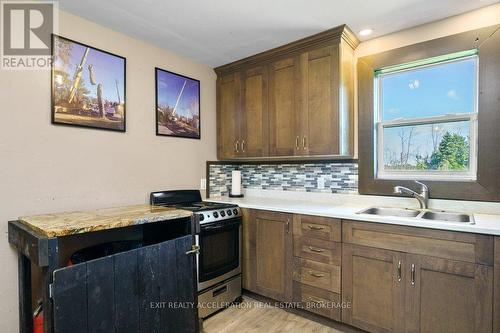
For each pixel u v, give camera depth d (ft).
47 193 6.25
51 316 4.32
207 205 8.41
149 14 6.64
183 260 6.32
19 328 5.79
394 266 5.94
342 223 6.64
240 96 9.64
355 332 6.64
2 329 5.64
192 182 9.58
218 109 10.37
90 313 4.73
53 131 6.34
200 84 9.86
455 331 5.32
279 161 10.12
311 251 7.16
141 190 8.09
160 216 6.02
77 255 6.34
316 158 8.63
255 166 10.82
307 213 7.18
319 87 7.72
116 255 5.10
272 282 7.93
